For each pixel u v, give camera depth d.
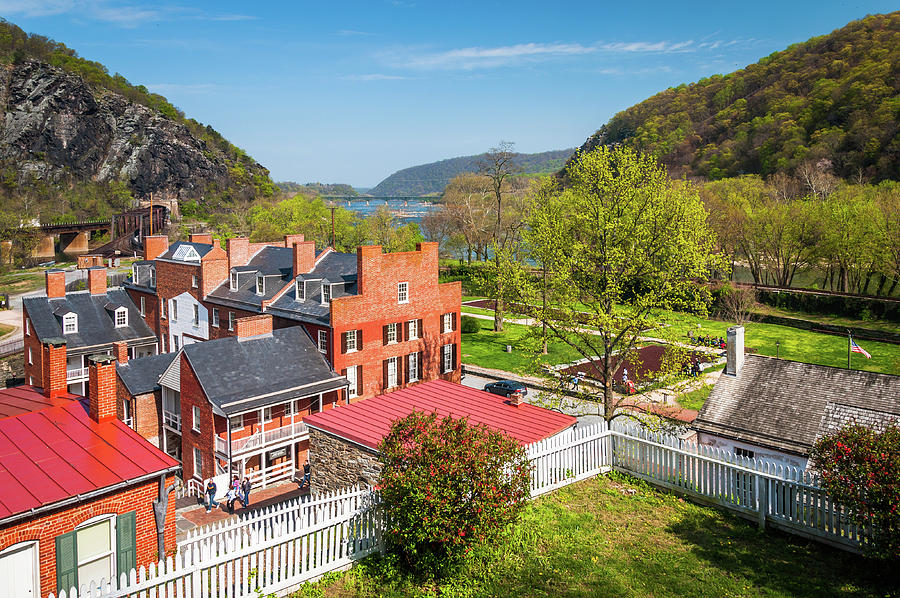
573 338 42.72
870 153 107.12
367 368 40.38
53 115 190.88
